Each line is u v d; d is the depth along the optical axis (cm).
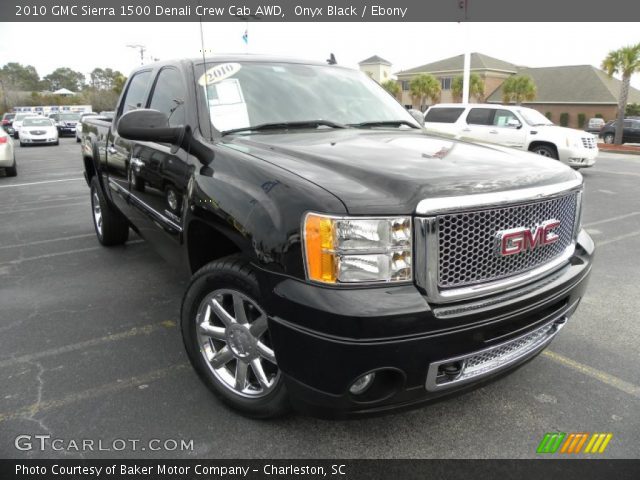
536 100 5112
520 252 228
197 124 306
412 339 200
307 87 364
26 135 2448
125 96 458
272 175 230
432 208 202
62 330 370
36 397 287
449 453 244
